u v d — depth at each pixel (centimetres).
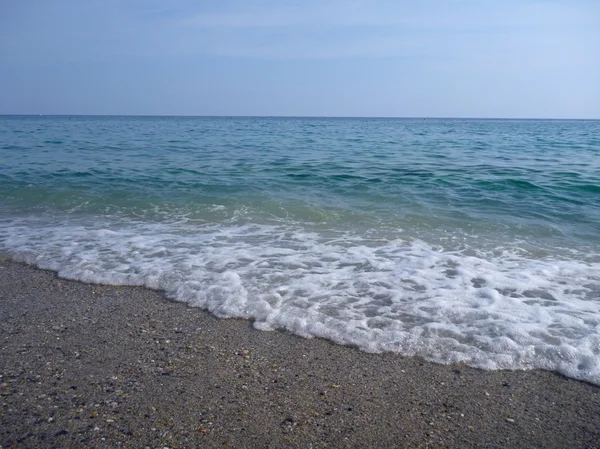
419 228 782
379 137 3198
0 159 1591
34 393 341
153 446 290
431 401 342
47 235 739
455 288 532
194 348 411
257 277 562
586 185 1080
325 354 404
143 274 571
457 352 404
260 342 423
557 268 596
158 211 896
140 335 434
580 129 5597
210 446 291
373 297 508
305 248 677
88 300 511
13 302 506
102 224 809
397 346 414
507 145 2405
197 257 633
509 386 361
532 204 942
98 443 291
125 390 347
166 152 1912
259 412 325
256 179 1198
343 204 937
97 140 2650
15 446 287
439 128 5619
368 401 340
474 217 845
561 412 332
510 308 479
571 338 420
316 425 313
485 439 304
